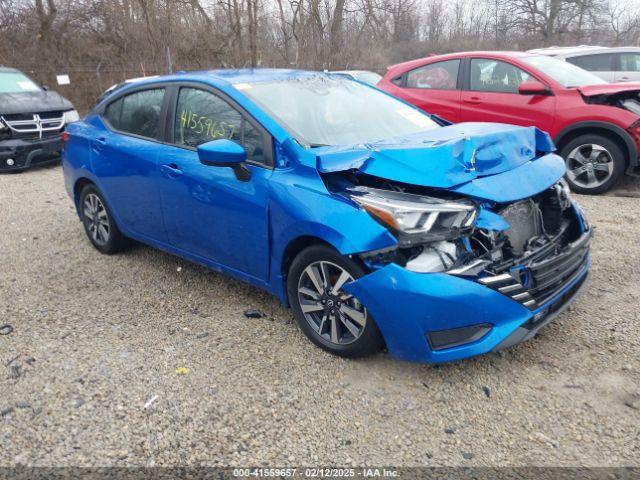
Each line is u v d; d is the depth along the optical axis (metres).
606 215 6.18
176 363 3.44
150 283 4.65
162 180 4.26
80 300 4.36
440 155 2.98
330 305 3.35
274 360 3.44
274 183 3.44
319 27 19.53
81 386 3.21
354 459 2.65
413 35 26.28
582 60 11.18
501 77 7.62
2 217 6.73
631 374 3.21
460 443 2.73
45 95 10.18
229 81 4.07
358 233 2.99
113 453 2.70
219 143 3.45
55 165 10.27
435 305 2.88
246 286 4.52
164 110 4.40
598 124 6.78
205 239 4.07
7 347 3.65
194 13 19.98
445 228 2.91
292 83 4.24
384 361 3.39
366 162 3.14
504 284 2.95
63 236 5.95
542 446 2.70
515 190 3.12
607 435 2.75
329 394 3.11
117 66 19.05
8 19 18.09
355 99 4.34
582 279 3.56
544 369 3.28
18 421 2.93
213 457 2.67
